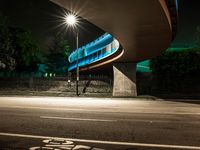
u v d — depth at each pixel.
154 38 17.69
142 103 20.31
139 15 11.84
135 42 19.22
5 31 39.19
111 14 11.67
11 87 37.25
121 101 22.50
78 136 7.11
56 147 5.91
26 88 36.75
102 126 8.77
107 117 11.11
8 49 39.41
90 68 52.50
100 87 36.06
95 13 11.60
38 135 7.21
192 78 43.22
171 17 14.60
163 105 18.52
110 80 38.22
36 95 30.02
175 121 10.20
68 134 7.36
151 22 13.14
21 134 7.33
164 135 7.38
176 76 43.88
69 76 36.78
